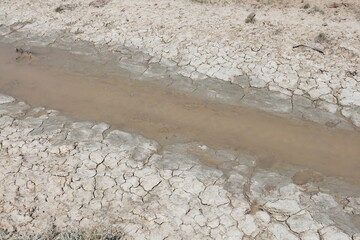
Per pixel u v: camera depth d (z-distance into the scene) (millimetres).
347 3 12422
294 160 7242
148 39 11102
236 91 9039
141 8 12797
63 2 13648
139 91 9352
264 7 12531
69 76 10117
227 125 8156
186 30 11273
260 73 9422
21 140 7809
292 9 12297
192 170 7027
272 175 6918
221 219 6109
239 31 11016
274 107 8523
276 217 6125
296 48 10086
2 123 8352
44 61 10805
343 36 10375
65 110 8828
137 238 5863
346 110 8266
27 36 12031
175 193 6570
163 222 6094
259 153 7418
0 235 5875
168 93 9203
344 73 9141
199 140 7785
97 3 13297
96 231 5871
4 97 9336
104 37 11469
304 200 6398
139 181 6812
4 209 6363
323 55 9750
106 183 6785
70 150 7508
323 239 5781
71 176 6918
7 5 13789
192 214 6203
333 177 6859
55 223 6125
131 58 10516
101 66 10383
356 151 7391
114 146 7617
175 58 10266
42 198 6539
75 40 11570
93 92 9430
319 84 8930
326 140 7664
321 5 12531
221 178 6852
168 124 8258
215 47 10438
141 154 7418
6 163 7242
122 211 6297
